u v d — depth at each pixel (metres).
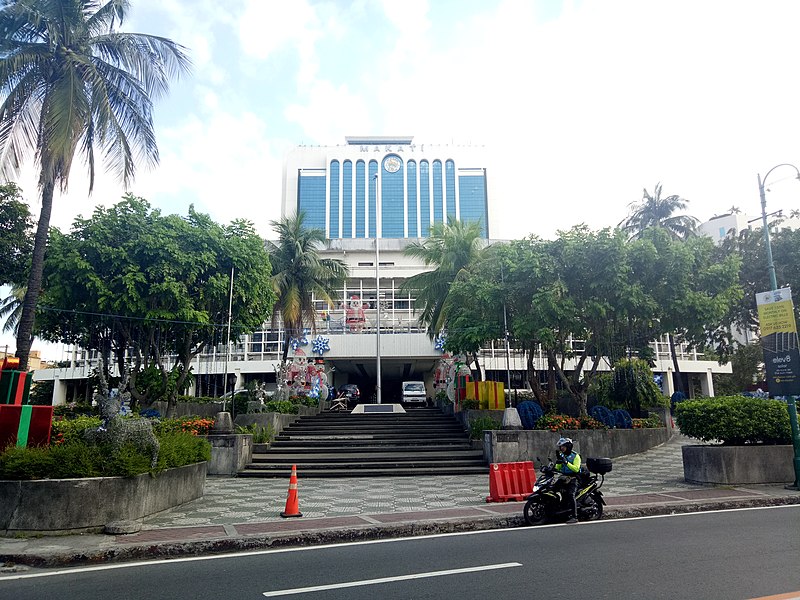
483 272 20.80
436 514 9.76
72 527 8.37
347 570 6.41
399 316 40.19
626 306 17.14
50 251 19.23
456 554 7.11
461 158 101.44
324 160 100.44
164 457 10.11
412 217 98.38
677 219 36.66
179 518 9.64
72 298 19.38
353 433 20.55
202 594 5.54
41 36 16.09
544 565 6.39
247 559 7.13
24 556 7.06
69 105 14.50
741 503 10.79
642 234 19.05
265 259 23.41
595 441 17.77
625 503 10.51
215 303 21.81
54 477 8.63
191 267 19.98
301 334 32.06
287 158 100.62
